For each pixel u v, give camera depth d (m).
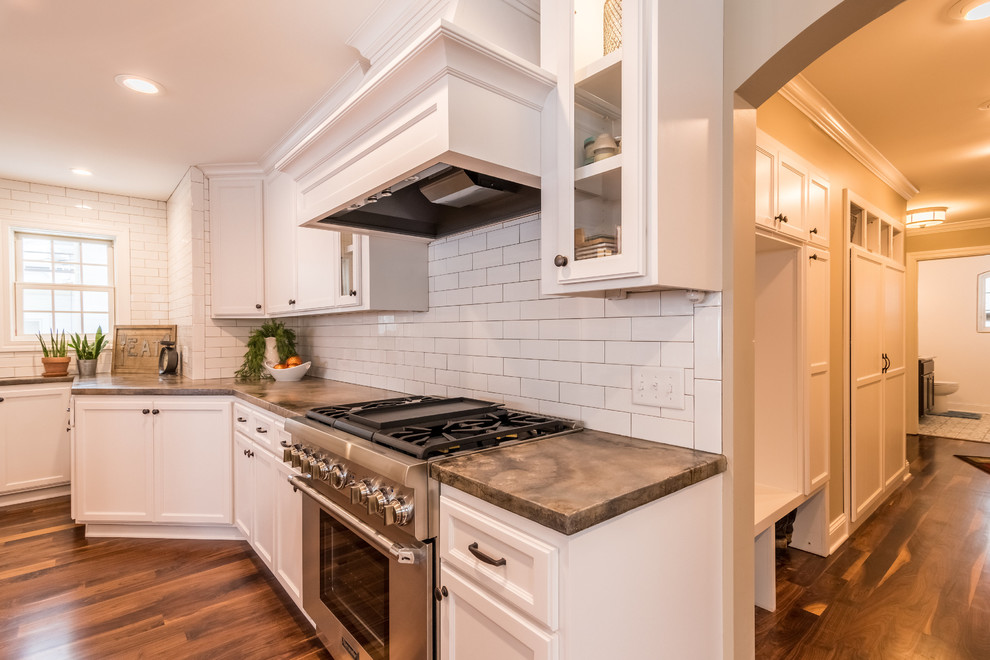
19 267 3.64
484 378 2.06
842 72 2.27
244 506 2.65
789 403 2.49
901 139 3.01
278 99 2.38
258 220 3.29
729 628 1.34
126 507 2.86
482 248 2.06
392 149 1.43
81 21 1.77
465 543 1.14
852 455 2.94
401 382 2.58
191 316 3.33
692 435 1.39
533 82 1.33
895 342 3.71
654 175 1.15
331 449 1.55
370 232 2.08
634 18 1.15
